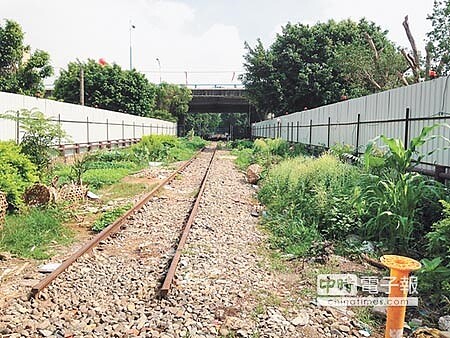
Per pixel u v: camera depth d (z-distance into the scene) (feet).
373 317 14.71
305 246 22.36
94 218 30.12
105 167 60.34
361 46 104.68
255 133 170.91
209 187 46.47
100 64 153.69
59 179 42.09
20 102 52.16
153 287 16.97
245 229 27.63
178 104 206.08
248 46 141.79
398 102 33.24
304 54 131.13
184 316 14.32
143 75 159.74
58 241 23.84
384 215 22.31
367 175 24.54
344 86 121.19
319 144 60.49
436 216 21.91
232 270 19.22
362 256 20.86
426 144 27.89
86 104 147.54
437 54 69.15
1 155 29.89
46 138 40.04
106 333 13.19
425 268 16.29
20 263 20.03
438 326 14.02
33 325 13.60
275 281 18.11
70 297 15.92
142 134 129.08
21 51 99.55
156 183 48.83
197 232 25.90
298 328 13.75
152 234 25.95
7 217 26.11
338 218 24.75
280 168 41.70
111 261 20.54
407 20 64.90
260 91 137.49
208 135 336.70
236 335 13.14
